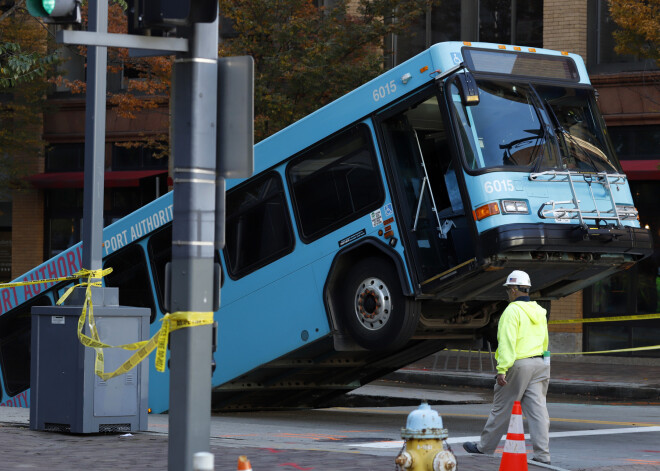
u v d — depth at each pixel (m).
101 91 15.81
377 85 18.16
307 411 23.31
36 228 41.66
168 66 32.25
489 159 16.91
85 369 14.73
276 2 30.78
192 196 9.16
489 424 14.06
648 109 32.34
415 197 17.92
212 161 9.25
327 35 31.42
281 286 19.50
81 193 41.19
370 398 26.72
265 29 31.05
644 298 32.94
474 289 17.84
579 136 18.19
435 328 19.20
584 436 17.73
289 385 21.97
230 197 20.33
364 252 18.94
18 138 39.34
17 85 38.38
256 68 31.83
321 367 21.09
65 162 41.09
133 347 12.85
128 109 34.16
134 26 9.21
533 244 16.47
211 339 9.27
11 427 15.88
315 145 19.09
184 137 9.19
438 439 10.23
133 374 15.21
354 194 18.52
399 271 17.73
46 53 37.03
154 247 21.73
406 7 31.84
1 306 24.53
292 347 19.33
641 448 16.17
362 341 18.45
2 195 42.47
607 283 33.62
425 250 17.67
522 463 11.71
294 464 12.56
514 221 16.53
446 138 17.36
